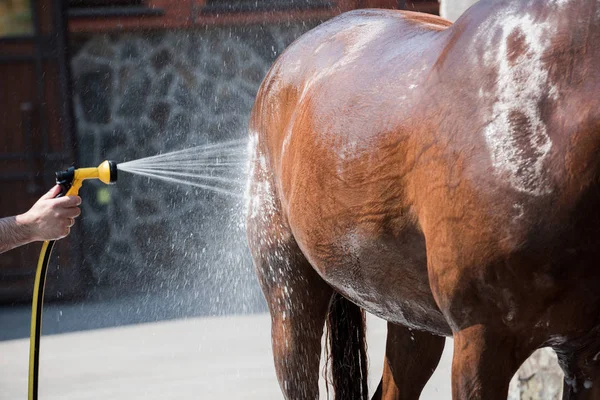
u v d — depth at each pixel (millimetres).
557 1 3271
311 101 4578
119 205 18047
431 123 3572
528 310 3365
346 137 4113
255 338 11773
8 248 4719
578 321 3363
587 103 3111
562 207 3180
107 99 18312
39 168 17797
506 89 3309
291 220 4789
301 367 5367
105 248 17781
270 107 5336
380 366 9414
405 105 3787
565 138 3154
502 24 3418
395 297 4168
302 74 5016
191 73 18359
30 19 17531
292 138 4816
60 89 17688
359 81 4223
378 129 3910
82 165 18312
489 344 3480
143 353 11305
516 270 3305
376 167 3910
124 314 14344
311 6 17359
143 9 18109
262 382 9406
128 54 18344
